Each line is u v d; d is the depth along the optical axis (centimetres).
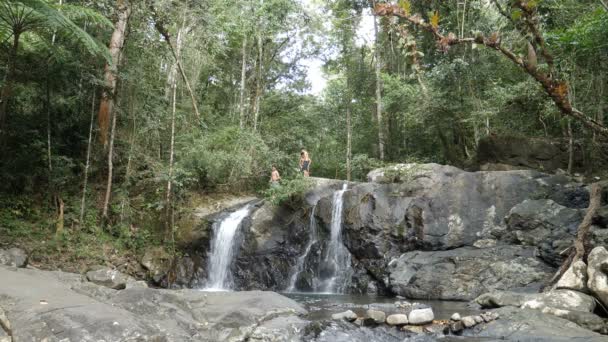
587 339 547
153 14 1366
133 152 1468
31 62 1266
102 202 1360
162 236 1378
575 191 1149
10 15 1099
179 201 1482
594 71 1141
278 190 1387
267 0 1850
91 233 1286
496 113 1484
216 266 1355
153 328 536
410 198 1228
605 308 662
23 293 562
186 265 1335
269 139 2009
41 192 1342
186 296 713
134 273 1258
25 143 1326
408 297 1039
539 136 1552
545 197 1149
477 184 1204
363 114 2181
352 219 1262
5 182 1287
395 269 1120
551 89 218
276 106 2289
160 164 1452
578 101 1234
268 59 2256
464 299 959
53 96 1348
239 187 1692
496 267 992
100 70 1344
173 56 1516
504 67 1614
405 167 1316
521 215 1083
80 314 511
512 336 584
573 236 971
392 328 641
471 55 1591
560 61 1048
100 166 1416
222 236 1375
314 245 1338
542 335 569
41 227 1232
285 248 1348
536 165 1427
